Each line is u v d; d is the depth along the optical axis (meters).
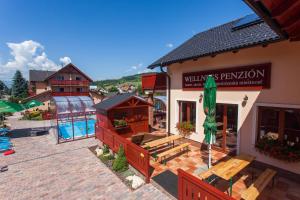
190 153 8.80
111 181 6.93
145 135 11.47
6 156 10.11
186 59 8.97
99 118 13.10
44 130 17.02
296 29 3.64
